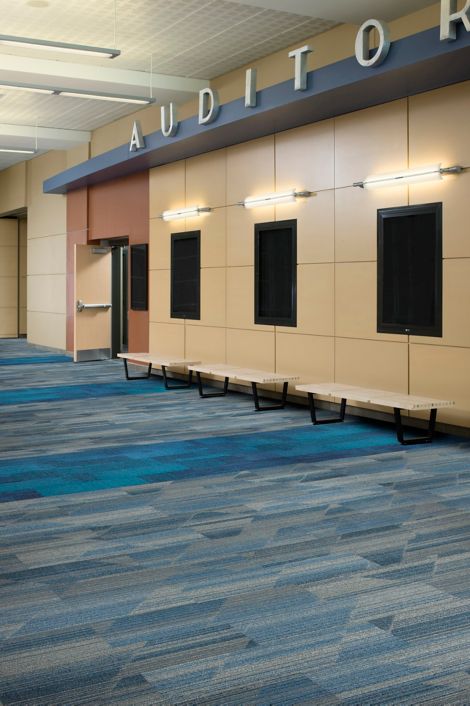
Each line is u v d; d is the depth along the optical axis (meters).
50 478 6.50
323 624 3.61
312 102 8.91
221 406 10.49
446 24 6.87
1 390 12.08
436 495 5.91
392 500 5.77
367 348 9.27
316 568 4.36
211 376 12.51
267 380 9.73
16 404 10.64
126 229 15.10
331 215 9.76
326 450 7.59
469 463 6.99
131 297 14.92
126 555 4.59
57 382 13.13
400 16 9.10
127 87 12.60
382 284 8.99
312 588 4.06
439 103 8.24
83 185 16.64
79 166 15.36
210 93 10.36
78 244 16.69
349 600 3.90
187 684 3.05
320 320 10.00
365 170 9.22
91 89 12.82
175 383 12.97
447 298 8.21
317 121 9.92
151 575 4.26
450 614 3.72
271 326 10.92
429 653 3.31
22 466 6.94
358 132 9.30
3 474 6.63
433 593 3.99
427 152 8.41
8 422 9.22
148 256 14.29
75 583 4.15
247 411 10.05
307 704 2.90
